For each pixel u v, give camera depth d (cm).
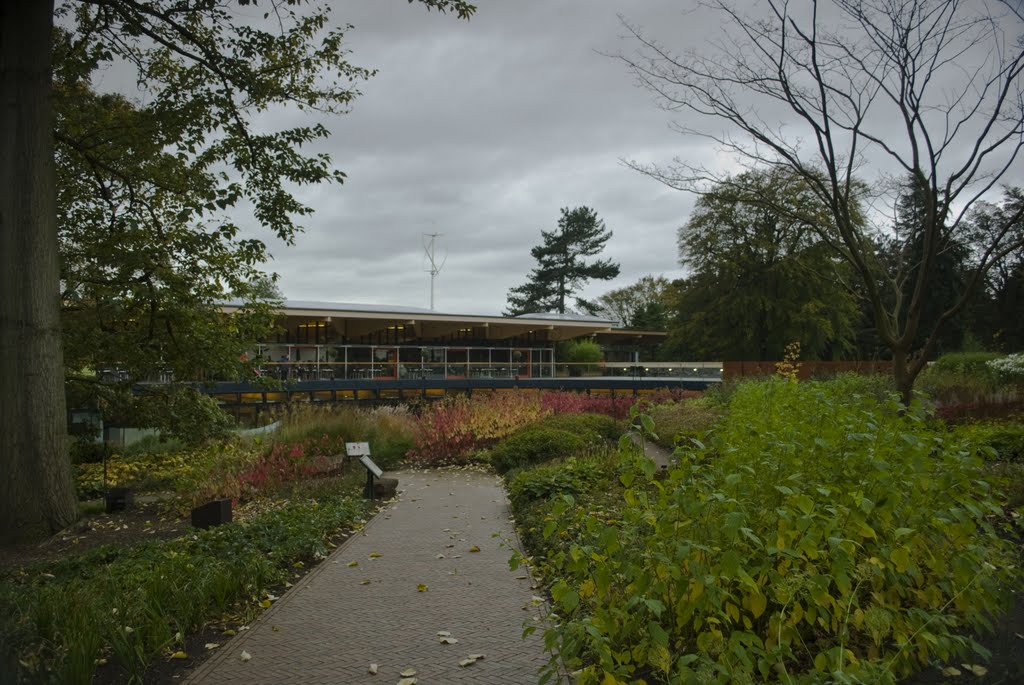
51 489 935
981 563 387
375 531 860
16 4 932
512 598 570
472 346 4134
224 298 1448
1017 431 1020
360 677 412
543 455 1394
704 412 1930
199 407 1389
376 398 3169
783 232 4341
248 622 516
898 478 403
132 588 541
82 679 386
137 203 1370
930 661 375
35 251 942
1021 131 908
